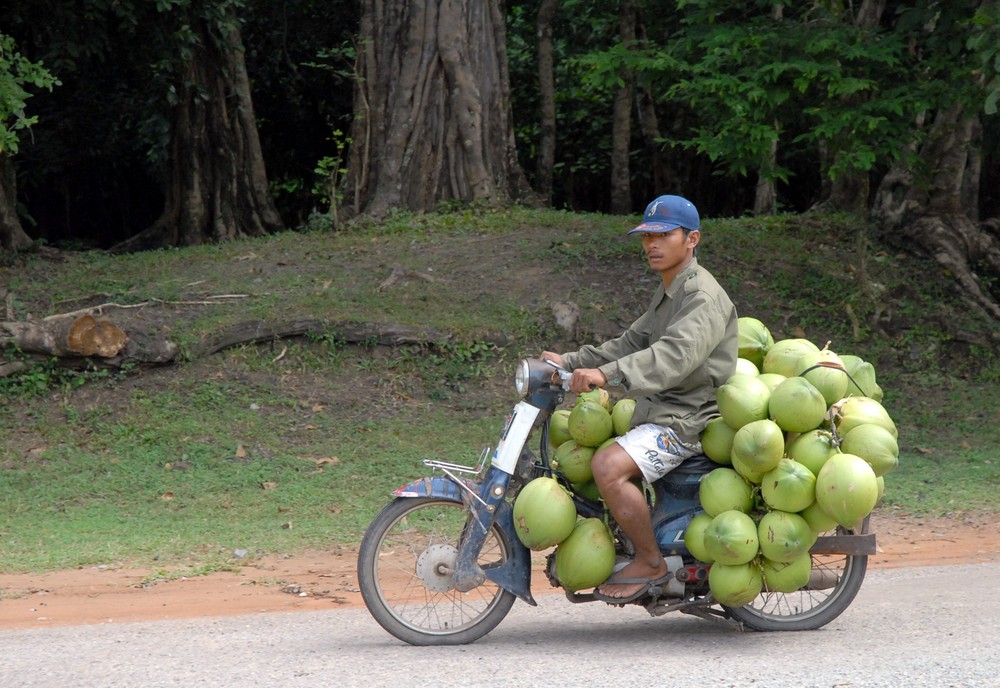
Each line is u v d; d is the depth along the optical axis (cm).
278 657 471
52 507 857
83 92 2014
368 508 862
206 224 1820
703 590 502
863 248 1398
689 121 2173
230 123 1833
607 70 1277
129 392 1089
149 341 1120
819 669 435
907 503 877
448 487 497
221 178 1823
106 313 1191
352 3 2172
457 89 1653
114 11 1558
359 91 1695
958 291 1495
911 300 1458
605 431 499
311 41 2212
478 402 1139
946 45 1187
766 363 520
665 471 488
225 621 558
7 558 720
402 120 1658
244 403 1081
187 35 1641
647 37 1950
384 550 571
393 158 1658
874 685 409
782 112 1249
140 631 533
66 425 1029
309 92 2325
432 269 1390
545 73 1917
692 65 1267
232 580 676
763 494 475
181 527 805
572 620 553
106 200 2452
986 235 1598
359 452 998
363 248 1486
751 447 464
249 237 1789
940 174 1594
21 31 1683
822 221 1628
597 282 1358
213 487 904
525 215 1620
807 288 1420
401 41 1669
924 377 1296
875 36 1218
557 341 1240
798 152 1841
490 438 1043
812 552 507
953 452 1055
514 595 502
